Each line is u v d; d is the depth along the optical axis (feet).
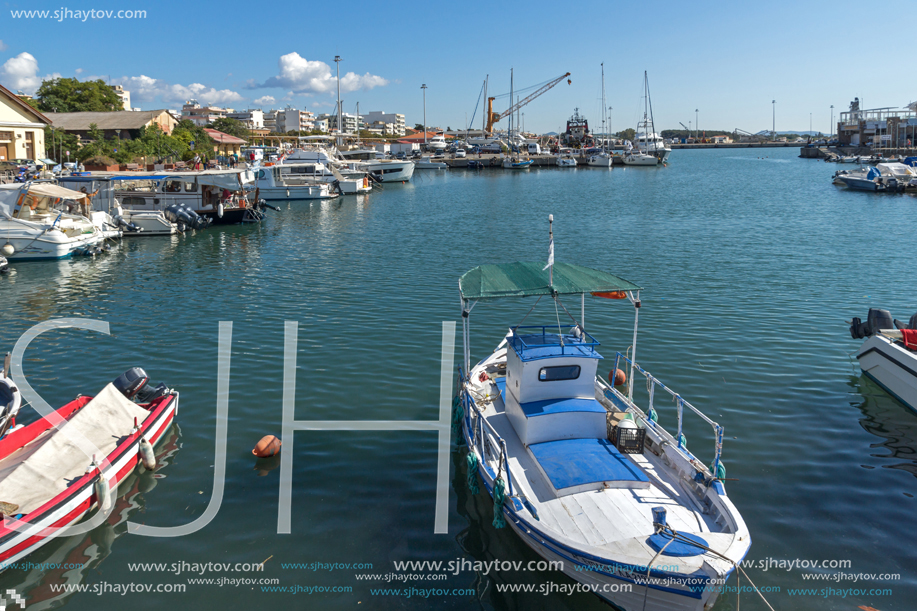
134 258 127.75
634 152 513.04
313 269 115.34
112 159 228.02
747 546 30.14
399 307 87.15
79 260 125.18
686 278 102.78
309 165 256.11
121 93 556.10
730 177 359.25
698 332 73.46
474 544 36.76
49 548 36.19
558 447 39.17
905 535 36.83
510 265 50.67
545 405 40.50
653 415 44.65
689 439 48.14
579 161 511.40
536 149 562.25
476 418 43.65
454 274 109.81
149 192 174.19
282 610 31.73
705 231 156.66
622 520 33.06
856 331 65.26
